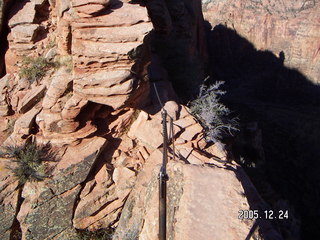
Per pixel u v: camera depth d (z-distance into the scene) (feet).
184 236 29.86
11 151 44.50
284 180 98.48
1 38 50.72
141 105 49.26
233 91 217.77
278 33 268.82
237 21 276.21
